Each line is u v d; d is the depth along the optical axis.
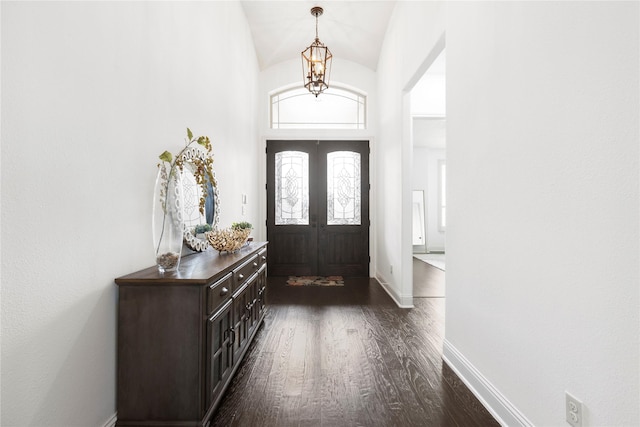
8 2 1.09
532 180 1.50
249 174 4.70
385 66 4.84
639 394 1.03
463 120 2.17
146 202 1.96
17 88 1.12
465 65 2.13
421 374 2.29
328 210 5.71
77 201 1.40
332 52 5.45
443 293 4.59
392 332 3.08
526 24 1.53
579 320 1.25
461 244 2.22
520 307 1.59
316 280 5.37
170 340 1.64
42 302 1.23
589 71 1.19
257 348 2.72
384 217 4.96
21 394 1.16
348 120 5.84
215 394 1.84
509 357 1.69
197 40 2.73
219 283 1.88
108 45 1.60
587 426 1.21
